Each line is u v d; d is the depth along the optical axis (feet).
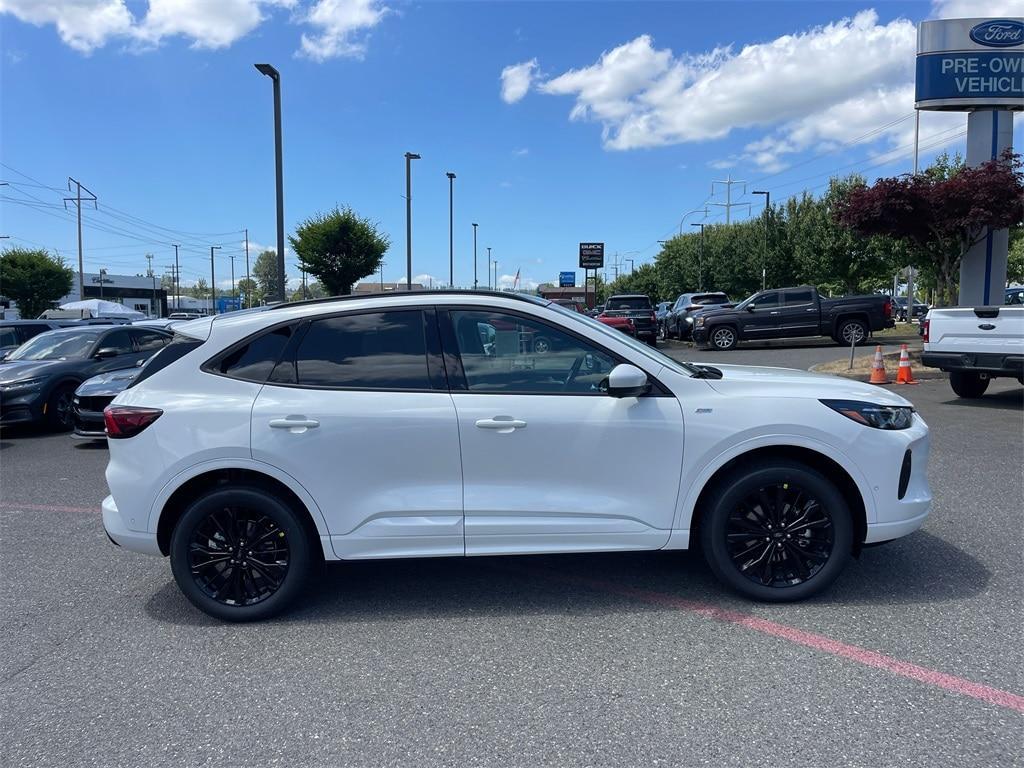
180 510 13.48
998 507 19.19
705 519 13.41
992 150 53.06
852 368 52.21
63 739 9.81
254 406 12.96
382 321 13.55
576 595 14.25
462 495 12.98
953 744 9.21
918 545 16.42
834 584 14.38
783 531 13.32
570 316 13.73
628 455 13.06
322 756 9.30
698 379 13.53
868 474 13.07
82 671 11.71
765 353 70.23
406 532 12.97
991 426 30.66
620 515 13.14
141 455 13.01
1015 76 52.03
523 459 12.99
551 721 9.95
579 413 13.03
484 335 13.44
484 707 10.35
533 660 11.69
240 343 13.47
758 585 13.44
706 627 12.68
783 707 10.12
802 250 123.34
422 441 12.91
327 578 15.49
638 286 261.65
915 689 10.51
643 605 13.67
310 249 94.94
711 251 167.63
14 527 19.94
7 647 12.62
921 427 13.89
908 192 51.16
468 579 15.25
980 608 13.12
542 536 13.08
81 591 15.15
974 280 53.06
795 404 13.05
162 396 13.20
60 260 197.26
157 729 10.00
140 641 12.76
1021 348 32.53
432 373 13.26
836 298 75.31
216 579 13.46
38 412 35.83
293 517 13.05
